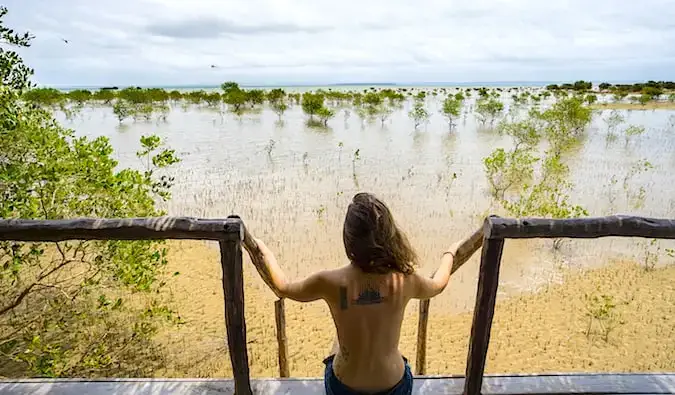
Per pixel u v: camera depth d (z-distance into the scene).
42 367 5.39
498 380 2.91
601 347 7.23
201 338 7.52
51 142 5.88
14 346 6.01
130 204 6.18
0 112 5.60
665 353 7.02
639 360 6.89
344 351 2.04
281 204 14.07
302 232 11.92
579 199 14.17
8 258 7.81
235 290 2.36
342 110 47.41
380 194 15.07
